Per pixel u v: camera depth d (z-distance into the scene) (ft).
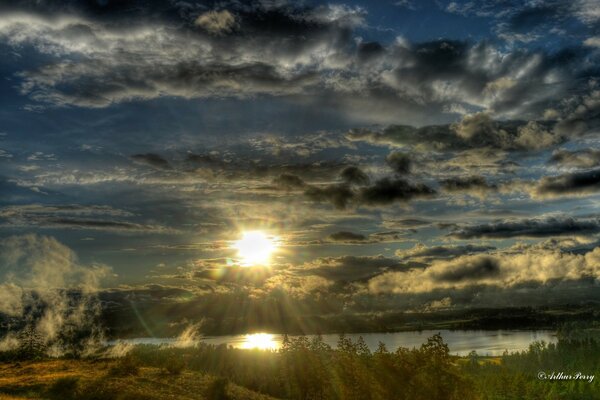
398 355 219.61
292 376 290.97
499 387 531.91
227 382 247.91
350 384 226.17
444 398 200.85
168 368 285.84
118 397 202.18
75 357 409.90
